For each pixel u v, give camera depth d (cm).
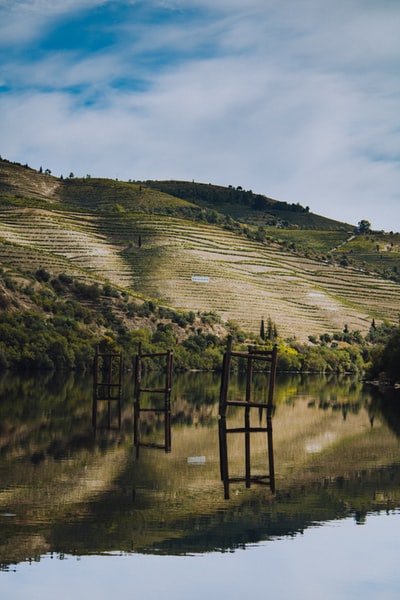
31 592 2658
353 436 6056
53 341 14612
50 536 3159
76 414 7150
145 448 5212
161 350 16412
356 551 3116
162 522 3388
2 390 9500
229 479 4256
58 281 19650
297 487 4097
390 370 12962
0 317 15112
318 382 14175
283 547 3142
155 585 2744
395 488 4103
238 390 11100
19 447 5059
